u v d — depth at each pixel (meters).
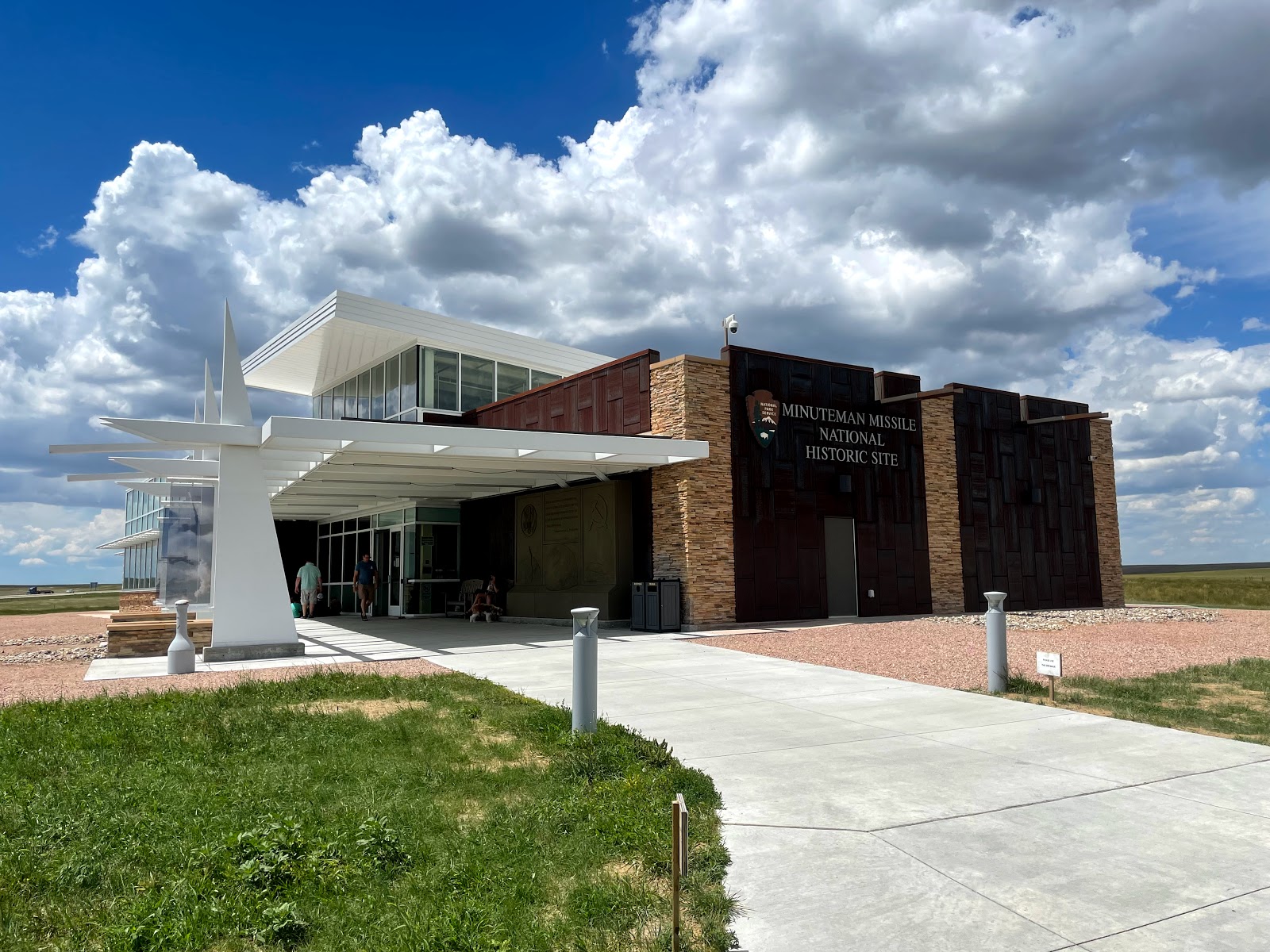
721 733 7.87
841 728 8.05
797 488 20.23
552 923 3.99
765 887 4.38
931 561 22.92
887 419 22.47
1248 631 18.33
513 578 22.70
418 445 14.87
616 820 5.20
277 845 4.73
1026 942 3.77
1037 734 7.78
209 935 3.86
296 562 31.58
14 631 22.52
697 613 17.88
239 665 13.04
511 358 28.34
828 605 20.48
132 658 15.15
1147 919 3.99
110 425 12.77
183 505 21.58
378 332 25.20
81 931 3.88
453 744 7.20
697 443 17.77
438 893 4.27
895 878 4.47
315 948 3.79
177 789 5.89
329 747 7.11
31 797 5.70
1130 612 24.12
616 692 10.14
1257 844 4.96
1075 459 27.56
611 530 19.12
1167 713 8.73
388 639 17.20
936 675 11.42
